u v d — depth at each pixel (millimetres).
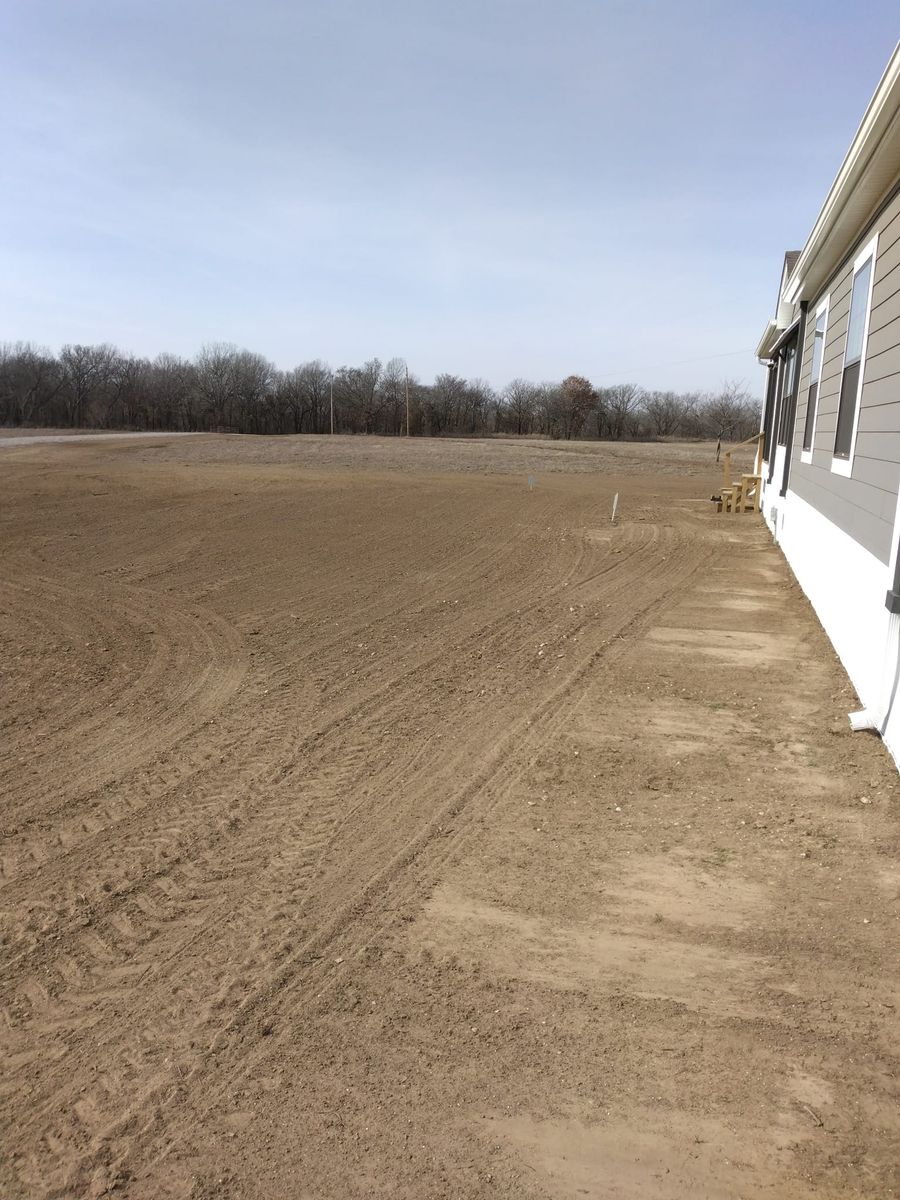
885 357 6152
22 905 3863
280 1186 2371
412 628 9242
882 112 5133
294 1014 3104
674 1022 3031
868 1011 3057
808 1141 2490
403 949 3506
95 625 9250
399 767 5426
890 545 5680
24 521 17312
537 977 3305
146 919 3746
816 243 8312
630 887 3957
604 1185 2357
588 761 5465
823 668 7469
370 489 26625
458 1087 2730
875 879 3939
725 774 5199
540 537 16938
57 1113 2662
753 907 3754
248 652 8219
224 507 20672
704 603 10516
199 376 92625
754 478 22141
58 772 5355
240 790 5086
